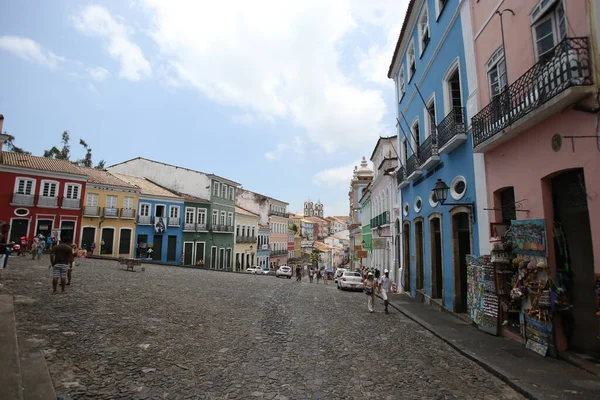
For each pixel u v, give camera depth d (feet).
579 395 15.12
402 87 61.93
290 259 241.35
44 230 97.14
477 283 29.71
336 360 20.11
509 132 24.45
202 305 35.27
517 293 23.41
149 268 79.66
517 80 22.57
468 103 33.17
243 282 67.77
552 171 21.21
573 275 20.68
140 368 16.87
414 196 53.16
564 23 20.57
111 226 112.27
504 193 28.37
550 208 22.09
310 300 47.47
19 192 94.02
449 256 37.83
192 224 136.67
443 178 40.14
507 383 17.17
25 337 19.67
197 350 20.34
